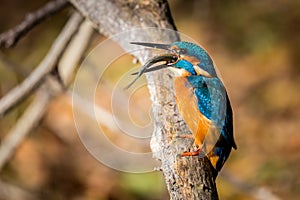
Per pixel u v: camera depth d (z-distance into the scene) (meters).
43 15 8.25
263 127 14.38
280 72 15.68
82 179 13.66
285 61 15.88
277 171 12.89
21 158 14.02
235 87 15.53
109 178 13.52
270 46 16.25
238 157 13.64
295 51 16.02
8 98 9.12
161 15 6.63
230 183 11.71
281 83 15.38
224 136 6.16
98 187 13.42
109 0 6.77
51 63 9.06
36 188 13.56
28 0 17.16
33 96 14.41
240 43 16.41
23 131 11.08
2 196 12.91
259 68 15.82
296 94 15.04
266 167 13.05
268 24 16.66
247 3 17.19
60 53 9.01
